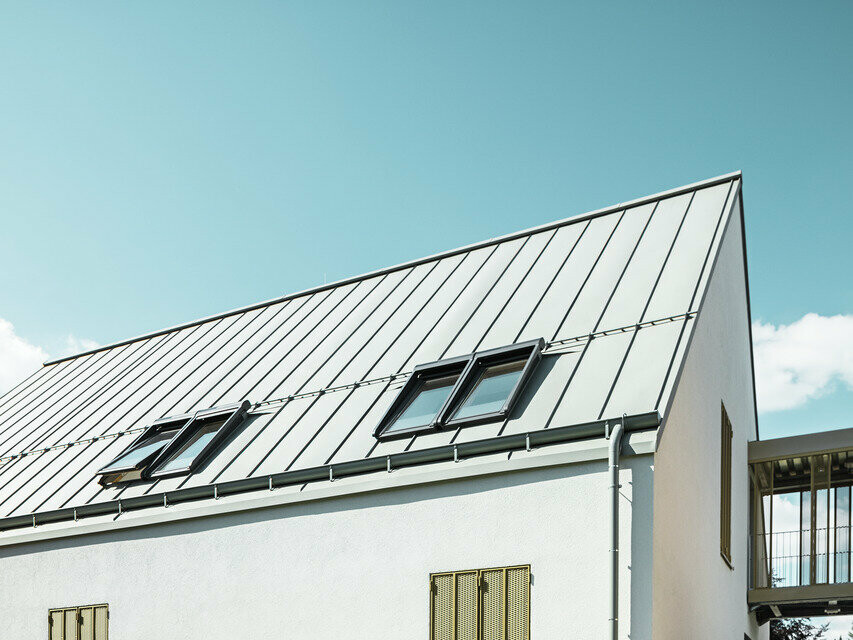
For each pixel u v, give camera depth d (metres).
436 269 17.00
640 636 9.02
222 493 12.67
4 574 14.56
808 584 15.90
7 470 17.06
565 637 9.47
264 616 11.73
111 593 13.28
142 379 18.77
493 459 10.55
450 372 12.95
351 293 18.05
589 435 10.07
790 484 17.83
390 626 10.70
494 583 10.12
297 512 11.93
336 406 13.56
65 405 19.33
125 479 14.31
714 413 13.55
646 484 9.50
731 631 13.94
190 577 12.57
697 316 11.48
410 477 11.02
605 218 15.66
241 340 18.36
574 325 12.47
